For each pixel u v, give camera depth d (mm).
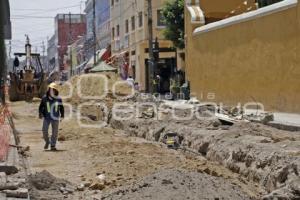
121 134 22719
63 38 116688
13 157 13641
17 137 18766
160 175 10375
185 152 16844
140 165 13633
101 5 72625
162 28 48250
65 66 108875
